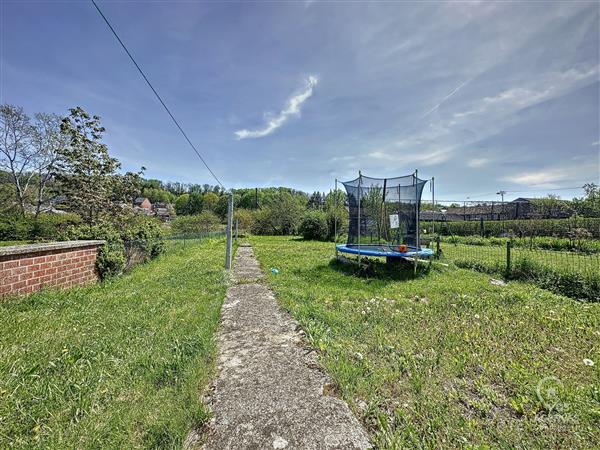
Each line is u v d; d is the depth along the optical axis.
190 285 4.95
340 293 4.65
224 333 2.94
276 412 1.68
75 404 1.62
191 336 2.68
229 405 1.74
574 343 2.70
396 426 1.58
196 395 1.79
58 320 3.01
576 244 10.83
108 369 2.04
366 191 8.38
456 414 1.68
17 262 3.67
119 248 5.90
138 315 3.28
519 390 1.92
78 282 4.77
